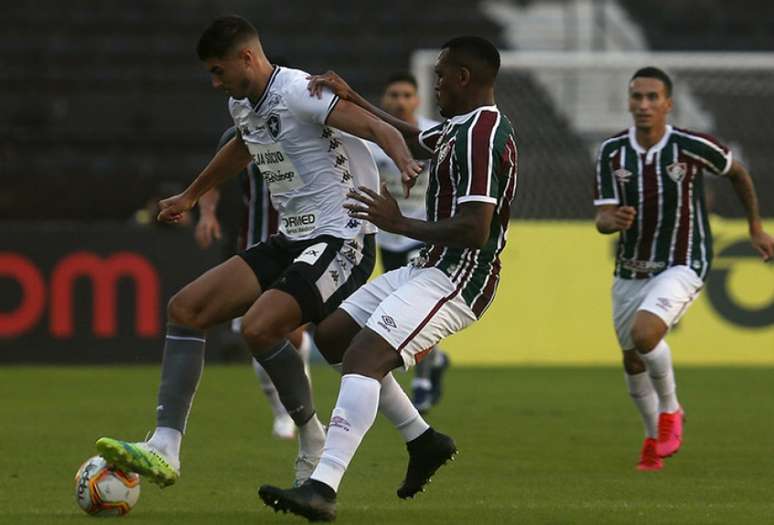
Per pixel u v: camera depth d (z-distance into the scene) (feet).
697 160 88.43
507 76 207.62
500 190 61.93
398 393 64.90
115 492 62.59
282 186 68.23
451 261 62.23
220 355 176.96
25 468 82.74
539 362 177.88
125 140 230.27
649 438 85.56
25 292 169.17
